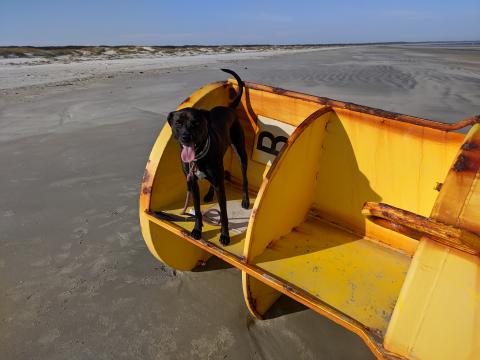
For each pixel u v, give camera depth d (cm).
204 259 356
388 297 227
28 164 587
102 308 302
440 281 163
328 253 269
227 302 310
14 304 305
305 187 298
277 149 353
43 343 270
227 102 366
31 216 438
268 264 248
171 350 266
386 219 181
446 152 254
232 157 385
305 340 275
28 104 972
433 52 3706
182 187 327
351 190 301
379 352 181
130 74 1606
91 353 263
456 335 159
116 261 360
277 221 268
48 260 361
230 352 265
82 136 714
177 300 311
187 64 2152
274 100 337
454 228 159
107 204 469
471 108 897
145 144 673
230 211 330
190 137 263
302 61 2366
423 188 271
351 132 288
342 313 210
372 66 1905
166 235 313
